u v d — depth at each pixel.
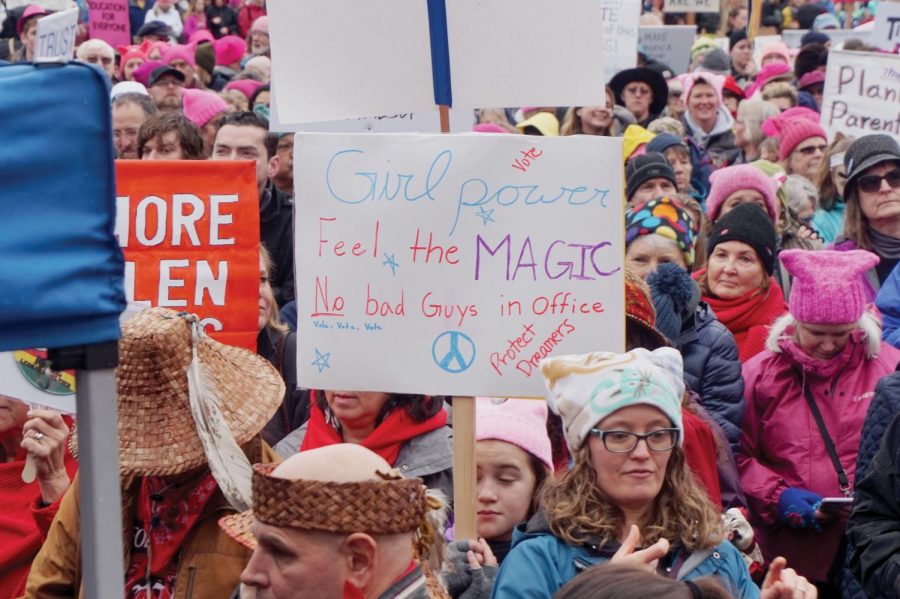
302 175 8.31
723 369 11.54
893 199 15.16
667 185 16.53
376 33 8.55
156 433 7.25
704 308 11.84
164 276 9.75
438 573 6.48
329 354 8.29
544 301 8.11
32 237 4.87
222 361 7.59
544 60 8.48
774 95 26.98
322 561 5.43
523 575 6.91
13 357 8.91
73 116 4.95
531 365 8.11
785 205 16.88
